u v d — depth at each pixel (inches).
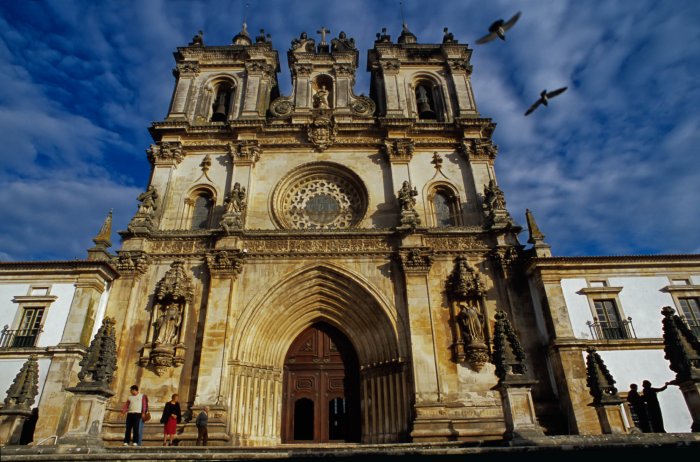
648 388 708.7
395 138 1211.9
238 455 505.7
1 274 924.6
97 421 614.9
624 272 938.1
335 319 1031.6
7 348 838.5
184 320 940.0
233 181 1149.1
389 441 875.4
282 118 1280.8
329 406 989.8
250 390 914.7
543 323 923.4
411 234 1034.7
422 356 901.2
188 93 1326.3
